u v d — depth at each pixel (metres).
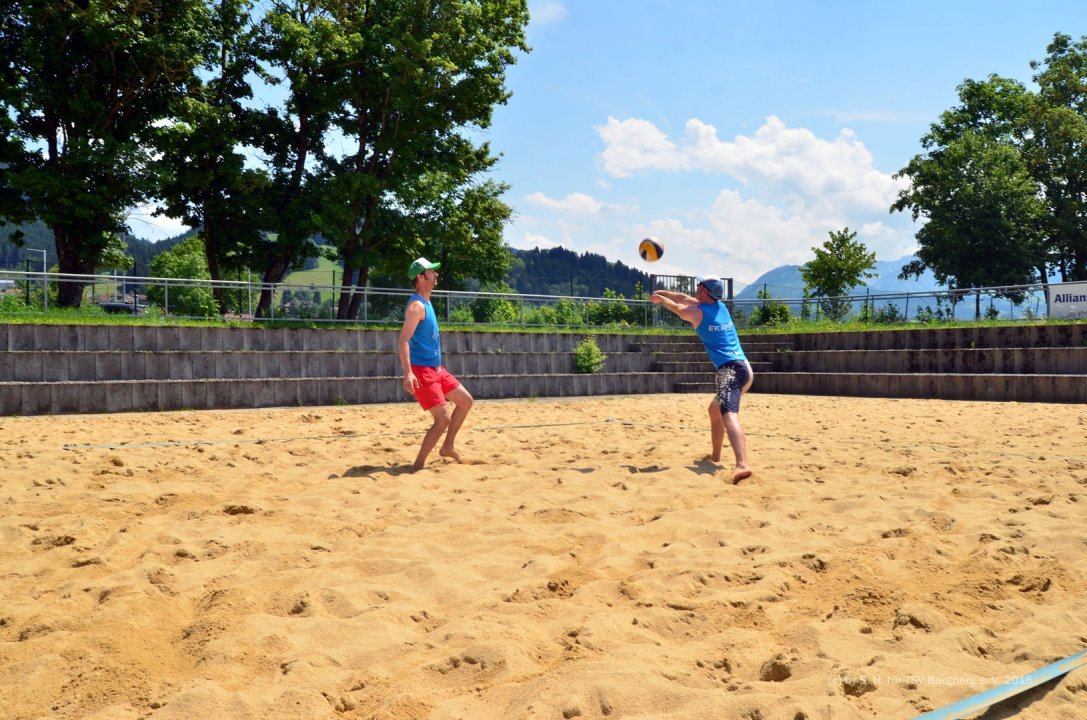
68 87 19.59
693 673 2.69
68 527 4.92
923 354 20.36
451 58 24.52
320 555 4.25
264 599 3.44
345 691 2.60
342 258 26.36
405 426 12.09
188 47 20.84
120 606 3.32
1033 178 41.50
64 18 19.06
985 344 20.20
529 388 20.84
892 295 24.25
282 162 25.08
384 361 19.02
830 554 4.22
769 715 2.32
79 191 19.52
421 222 26.83
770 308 27.67
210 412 15.31
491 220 31.19
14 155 19.84
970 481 6.71
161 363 16.14
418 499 5.92
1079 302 19.80
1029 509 5.39
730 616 3.31
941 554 4.25
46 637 2.98
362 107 25.00
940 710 2.28
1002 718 2.34
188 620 3.30
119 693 2.55
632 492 6.20
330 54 22.56
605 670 2.64
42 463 7.68
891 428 11.62
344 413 15.05
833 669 2.68
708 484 6.45
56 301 16.81
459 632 3.04
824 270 35.94
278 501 5.79
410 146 24.80
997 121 43.94
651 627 3.16
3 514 5.30
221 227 23.25
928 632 3.09
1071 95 40.47
